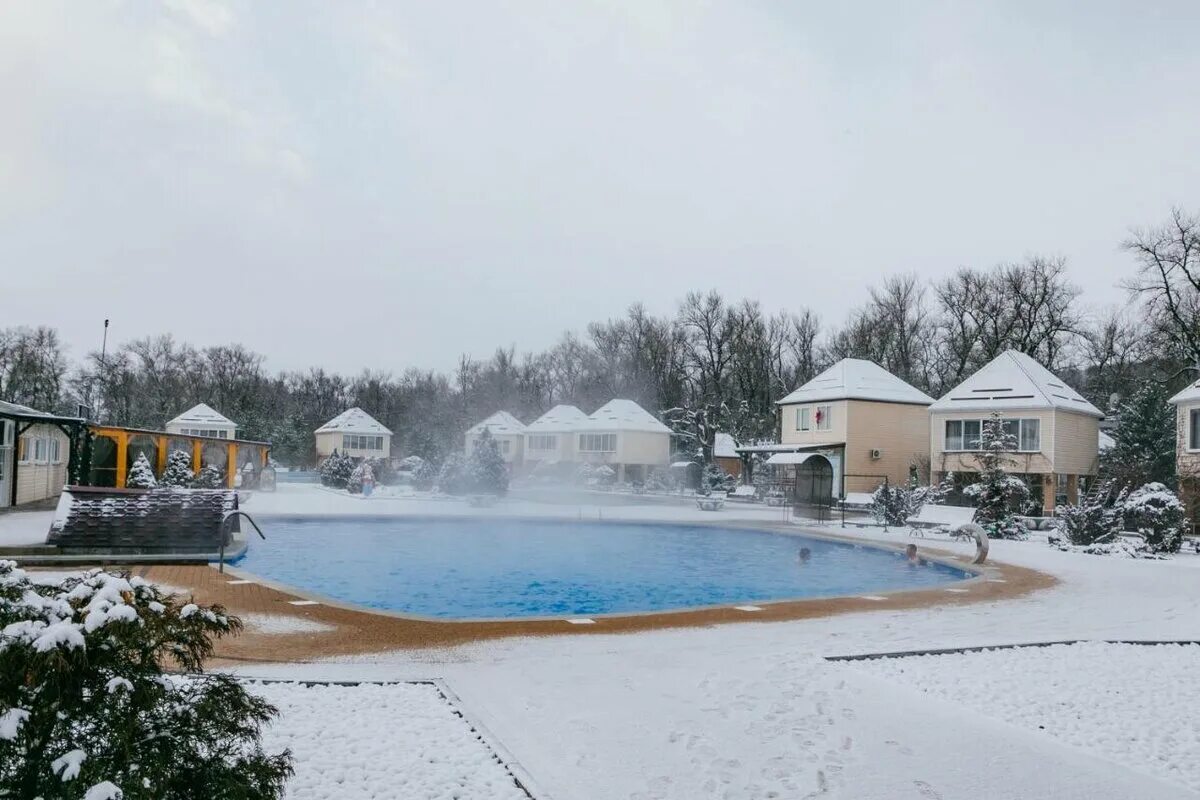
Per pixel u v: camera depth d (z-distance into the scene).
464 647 9.24
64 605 3.45
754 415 65.50
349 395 94.31
